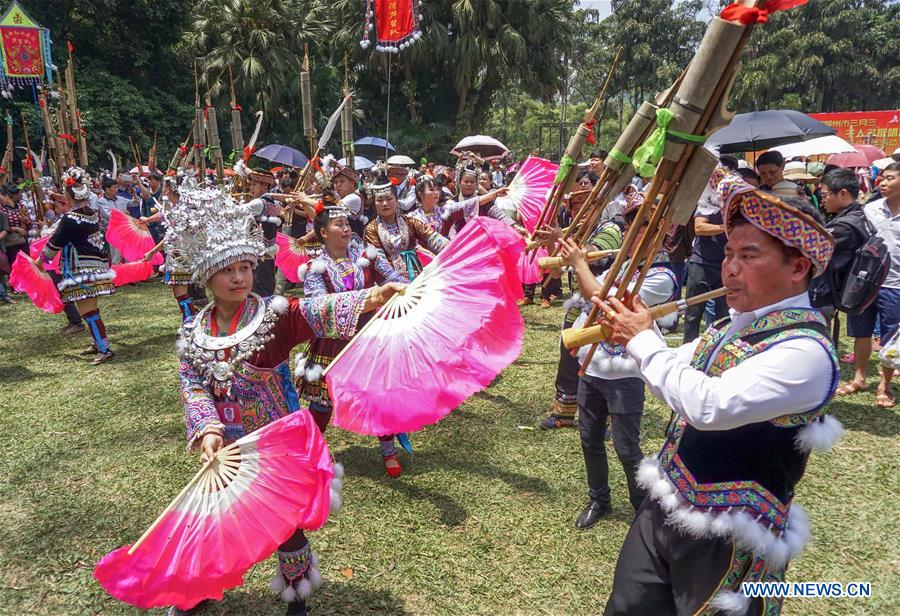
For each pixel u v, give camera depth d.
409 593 2.83
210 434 2.15
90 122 19.52
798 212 1.42
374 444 4.34
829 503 3.45
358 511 3.49
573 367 4.37
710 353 1.67
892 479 3.69
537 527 3.32
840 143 9.49
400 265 4.58
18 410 5.02
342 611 2.72
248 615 2.72
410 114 27.78
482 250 2.57
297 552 2.45
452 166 26.38
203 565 2.01
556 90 28.91
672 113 1.41
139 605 2.00
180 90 24.42
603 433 3.21
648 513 1.83
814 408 1.46
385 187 4.55
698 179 1.49
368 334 2.43
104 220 9.97
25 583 2.94
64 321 8.01
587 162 6.70
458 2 23.75
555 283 8.57
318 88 23.30
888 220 4.86
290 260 6.17
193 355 2.28
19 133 19.41
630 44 45.22
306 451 2.10
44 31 13.01
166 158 22.20
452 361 2.42
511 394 5.20
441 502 3.57
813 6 45.41
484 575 2.95
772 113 7.97
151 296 9.30
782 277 1.51
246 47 22.56
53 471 4.01
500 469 3.94
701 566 1.62
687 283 5.37
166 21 23.45
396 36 8.07
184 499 2.05
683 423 1.73
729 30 1.32
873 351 6.18
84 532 3.33
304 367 3.64
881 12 52.88
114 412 4.96
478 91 27.95
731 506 1.56
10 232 10.08
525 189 5.66
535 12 25.78
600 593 2.82
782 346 1.46
